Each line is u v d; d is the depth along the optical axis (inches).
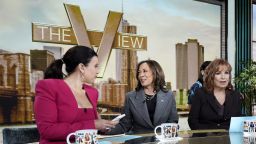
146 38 197.8
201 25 222.8
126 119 96.9
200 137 67.4
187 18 215.9
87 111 69.4
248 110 219.5
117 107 184.1
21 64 155.0
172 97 99.3
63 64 71.7
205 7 224.8
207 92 96.6
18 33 154.5
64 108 66.7
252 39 245.1
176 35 210.7
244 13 240.1
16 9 153.9
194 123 94.7
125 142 62.2
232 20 236.2
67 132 63.7
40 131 64.3
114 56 184.5
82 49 70.9
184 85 213.0
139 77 98.7
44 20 162.4
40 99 65.8
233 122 75.4
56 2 166.2
